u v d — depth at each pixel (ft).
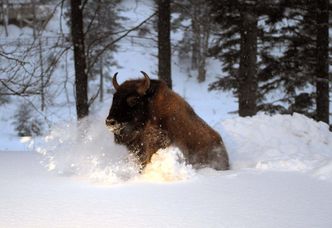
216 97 379.35
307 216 36.88
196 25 152.35
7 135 220.23
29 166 61.11
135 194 44.37
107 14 174.19
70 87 320.09
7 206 40.11
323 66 163.94
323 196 43.45
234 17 159.02
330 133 83.61
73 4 117.19
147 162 56.85
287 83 171.83
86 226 34.58
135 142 57.36
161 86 58.44
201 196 43.47
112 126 55.67
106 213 37.88
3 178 53.06
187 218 36.45
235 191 45.47
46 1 149.07
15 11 157.07
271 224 34.88
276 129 80.23
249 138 77.82
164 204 40.63
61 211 38.52
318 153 72.18
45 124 220.64
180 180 51.06
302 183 48.98
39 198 43.01
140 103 56.75
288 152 73.00
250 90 155.22
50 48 118.73
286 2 159.02
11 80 110.22
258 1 151.94
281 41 171.22
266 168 58.23
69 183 50.08
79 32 117.80
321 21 162.09
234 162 67.62
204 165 61.36
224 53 177.58
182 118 59.31
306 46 170.30
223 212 38.14
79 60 118.32
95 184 49.49
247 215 37.24
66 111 249.14
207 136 62.18
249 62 154.81
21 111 223.10
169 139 58.08
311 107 180.14
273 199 42.29
